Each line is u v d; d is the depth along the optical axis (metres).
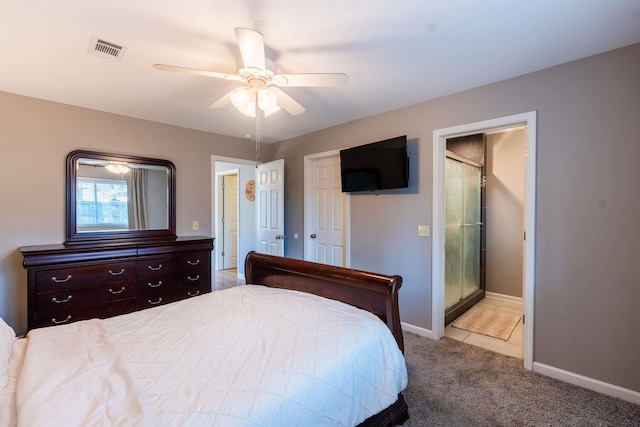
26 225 2.81
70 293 2.69
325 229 3.95
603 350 2.04
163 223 3.63
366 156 3.23
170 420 0.92
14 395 1.05
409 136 3.03
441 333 2.91
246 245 5.44
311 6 1.58
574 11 1.62
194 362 1.25
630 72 1.94
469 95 2.63
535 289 2.30
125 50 2.02
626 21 1.70
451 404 1.91
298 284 2.27
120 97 2.84
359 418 1.35
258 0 1.53
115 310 2.91
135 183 3.43
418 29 1.78
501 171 4.25
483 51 2.02
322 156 3.90
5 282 2.72
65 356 1.26
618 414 1.82
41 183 2.88
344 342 1.43
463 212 3.80
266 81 1.90
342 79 1.88
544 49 2.00
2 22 1.71
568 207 2.16
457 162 3.63
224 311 1.80
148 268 3.12
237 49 1.99
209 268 3.58
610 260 2.01
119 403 0.97
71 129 3.03
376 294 1.83
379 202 3.28
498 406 1.89
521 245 4.08
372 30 1.79
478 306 3.93
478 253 4.22
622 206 1.97
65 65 2.22
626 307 1.96
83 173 3.10
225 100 2.24
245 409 1.00
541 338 2.28
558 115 2.20
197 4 1.56
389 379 1.51
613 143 2.00
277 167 4.26
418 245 2.98
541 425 1.73
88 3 1.56
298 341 1.41
